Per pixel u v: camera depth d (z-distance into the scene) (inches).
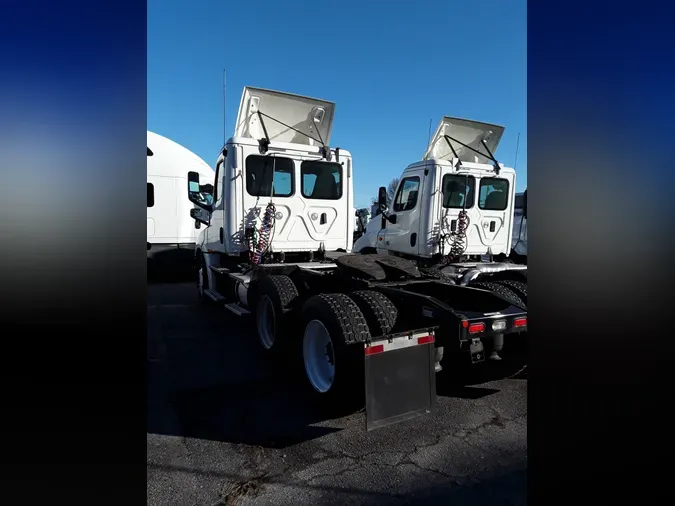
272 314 177.2
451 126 259.1
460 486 94.0
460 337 120.3
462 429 120.4
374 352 112.3
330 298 130.4
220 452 107.1
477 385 154.6
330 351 132.3
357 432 117.9
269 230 203.8
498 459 104.7
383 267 171.5
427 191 234.8
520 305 136.3
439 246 233.9
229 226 202.4
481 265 226.4
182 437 114.3
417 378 117.2
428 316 128.9
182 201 384.5
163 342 201.8
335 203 223.9
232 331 222.2
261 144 202.7
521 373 149.9
